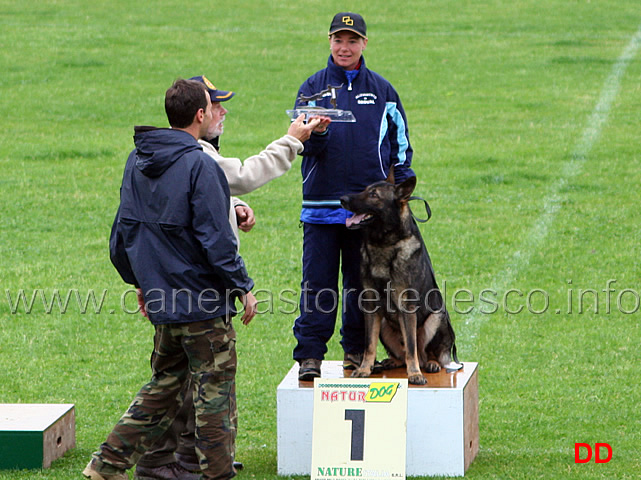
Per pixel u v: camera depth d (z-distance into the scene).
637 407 20.70
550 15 94.12
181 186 14.05
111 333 27.17
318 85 18.14
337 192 17.86
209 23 91.38
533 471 16.33
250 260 34.25
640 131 54.44
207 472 14.26
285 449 16.66
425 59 76.62
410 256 16.89
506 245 36.00
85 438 18.81
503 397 21.66
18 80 67.44
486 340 26.33
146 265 14.17
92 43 80.00
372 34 86.75
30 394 21.97
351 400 15.78
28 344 25.94
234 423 14.88
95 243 36.75
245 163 15.72
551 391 21.97
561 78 69.06
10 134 54.06
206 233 13.84
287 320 28.53
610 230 37.53
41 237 37.31
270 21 93.19
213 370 14.24
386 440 15.57
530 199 42.31
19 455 16.45
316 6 101.00
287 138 16.16
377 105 18.06
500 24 90.62
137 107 61.38
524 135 54.34
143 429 14.86
